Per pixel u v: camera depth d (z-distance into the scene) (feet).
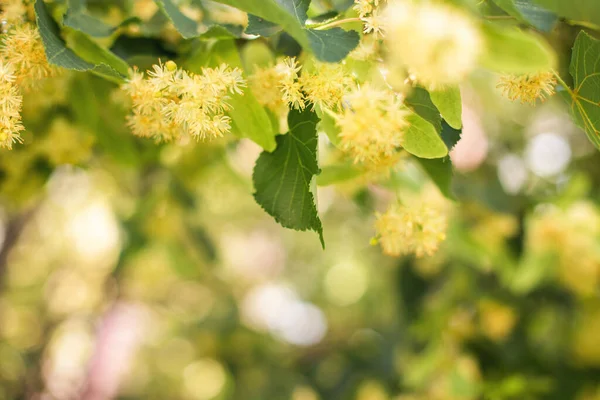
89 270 7.02
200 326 6.04
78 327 6.98
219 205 6.33
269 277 9.97
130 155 3.11
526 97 2.52
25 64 2.58
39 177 3.14
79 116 2.96
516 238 3.78
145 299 7.02
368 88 2.46
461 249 3.85
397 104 2.46
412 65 2.35
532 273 3.72
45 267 6.97
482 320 4.16
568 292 4.20
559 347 4.52
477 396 3.83
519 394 3.80
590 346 4.32
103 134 3.04
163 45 2.75
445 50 2.31
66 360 7.25
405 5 2.34
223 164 3.93
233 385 5.85
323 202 6.94
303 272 10.06
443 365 4.10
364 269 8.80
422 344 4.85
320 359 6.20
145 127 2.64
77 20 2.63
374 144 2.48
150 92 2.55
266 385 5.80
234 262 9.46
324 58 2.42
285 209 2.58
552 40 2.88
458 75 2.32
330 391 5.55
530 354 4.17
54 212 6.48
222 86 2.52
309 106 2.56
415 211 2.64
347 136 2.45
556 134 5.27
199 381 8.21
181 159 3.62
